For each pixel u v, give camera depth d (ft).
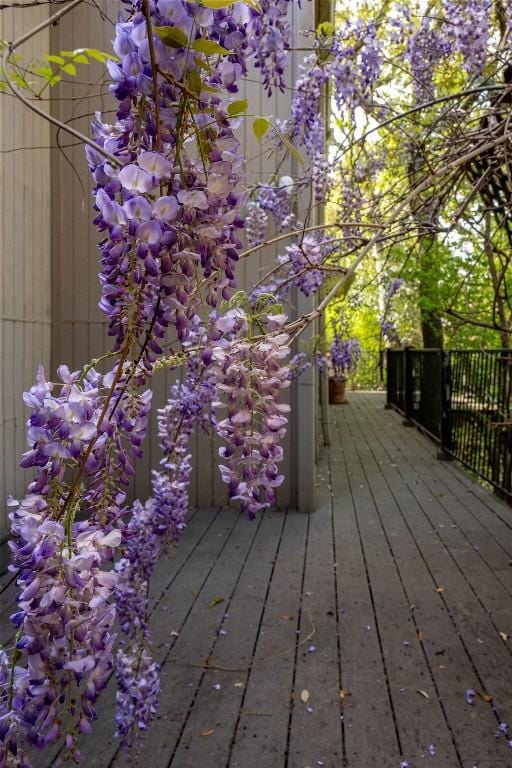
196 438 16.51
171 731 7.22
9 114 13.14
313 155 10.36
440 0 9.76
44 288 15.46
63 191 15.87
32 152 14.46
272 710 7.60
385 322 13.58
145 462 16.21
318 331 18.49
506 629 9.62
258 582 11.53
